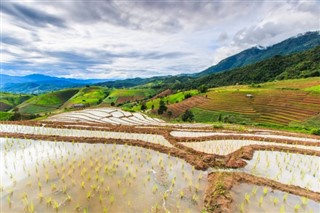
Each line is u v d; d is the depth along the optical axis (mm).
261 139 26438
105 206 11094
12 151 18891
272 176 15602
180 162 17328
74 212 10562
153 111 100812
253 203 11750
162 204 11500
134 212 10742
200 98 110125
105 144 21172
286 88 103500
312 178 15625
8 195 11867
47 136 23188
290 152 21141
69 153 18344
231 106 89875
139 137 25391
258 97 95000
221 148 22203
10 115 69312
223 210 10938
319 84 100875
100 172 14922
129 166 16156
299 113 71500
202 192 12852
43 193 12094
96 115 65000
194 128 38844
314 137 32875
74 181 13430
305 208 11539
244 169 16594
